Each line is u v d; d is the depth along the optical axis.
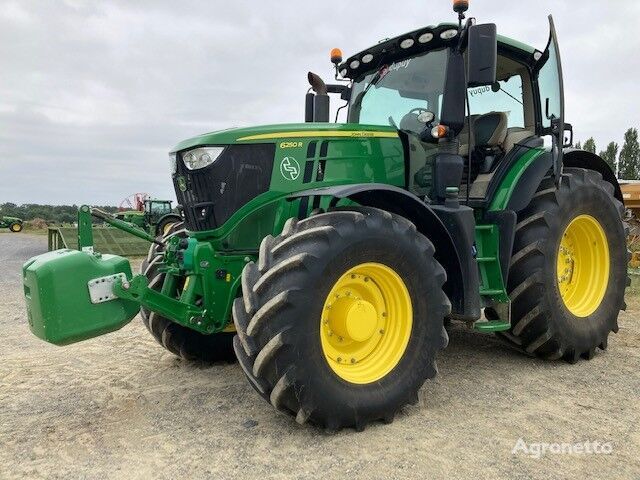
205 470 2.49
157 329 3.98
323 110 4.60
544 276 3.88
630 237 10.64
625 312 5.85
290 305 2.64
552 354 4.03
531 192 3.96
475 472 2.43
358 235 2.86
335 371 2.86
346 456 2.60
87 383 3.77
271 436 2.84
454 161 3.59
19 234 31.27
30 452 2.72
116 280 2.99
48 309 2.82
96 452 2.70
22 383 3.79
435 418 3.06
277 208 3.44
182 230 3.97
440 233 3.40
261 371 2.68
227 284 3.38
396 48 4.19
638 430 2.88
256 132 3.39
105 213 3.31
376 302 3.13
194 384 3.71
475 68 3.28
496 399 3.35
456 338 4.86
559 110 3.82
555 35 3.76
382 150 3.74
